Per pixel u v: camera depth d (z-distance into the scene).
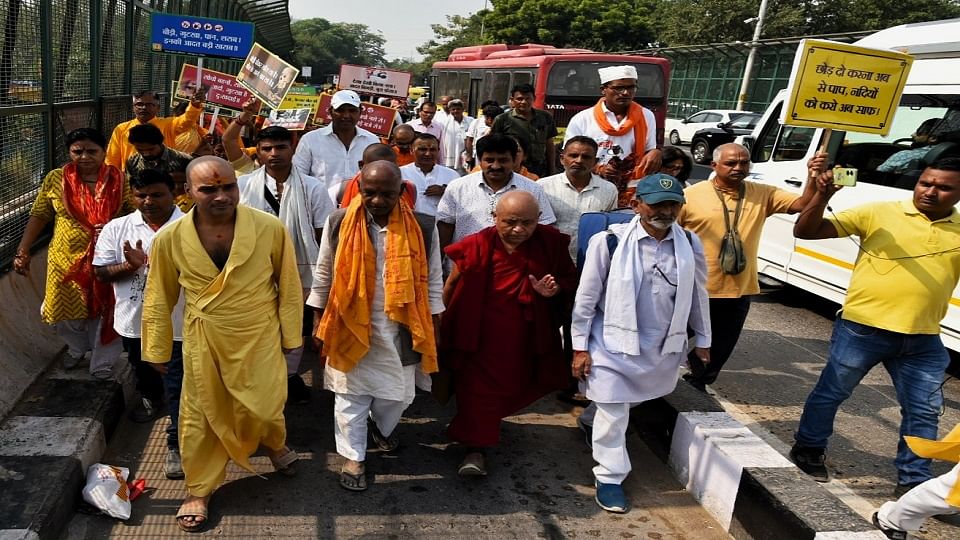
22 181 4.22
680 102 30.50
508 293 3.24
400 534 2.91
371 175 2.83
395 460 3.50
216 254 2.72
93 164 3.66
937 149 4.94
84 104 5.20
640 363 3.06
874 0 28.19
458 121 10.70
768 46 22.80
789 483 2.88
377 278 3.04
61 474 2.76
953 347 4.75
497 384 3.27
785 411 4.29
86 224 3.62
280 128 3.72
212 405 2.77
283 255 2.89
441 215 3.97
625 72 4.57
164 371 2.91
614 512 3.16
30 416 3.19
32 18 4.27
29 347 3.80
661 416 3.69
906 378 3.19
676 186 2.85
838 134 3.10
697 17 29.58
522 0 33.78
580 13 31.98
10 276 4.05
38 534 2.45
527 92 5.44
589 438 3.74
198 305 2.69
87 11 5.21
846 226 3.19
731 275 3.84
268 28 16.06
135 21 6.65
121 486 2.91
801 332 5.92
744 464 3.01
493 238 3.26
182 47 5.65
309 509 3.03
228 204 2.61
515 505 3.18
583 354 3.13
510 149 3.70
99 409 3.32
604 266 3.06
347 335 3.02
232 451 2.88
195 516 2.81
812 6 28.92
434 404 4.20
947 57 5.02
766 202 3.89
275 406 2.90
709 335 3.22
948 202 2.95
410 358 3.16
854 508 3.17
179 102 6.15
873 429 4.09
